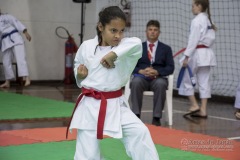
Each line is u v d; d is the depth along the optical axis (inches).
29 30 597.6
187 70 352.5
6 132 272.4
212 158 216.1
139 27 558.9
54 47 615.2
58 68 620.4
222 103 453.7
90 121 148.4
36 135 263.1
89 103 149.5
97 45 152.1
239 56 451.8
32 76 603.8
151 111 385.1
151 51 322.7
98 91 149.6
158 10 532.4
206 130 301.4
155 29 321.1
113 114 148.2
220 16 464.8
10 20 538.9
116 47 148.4
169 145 243.9
